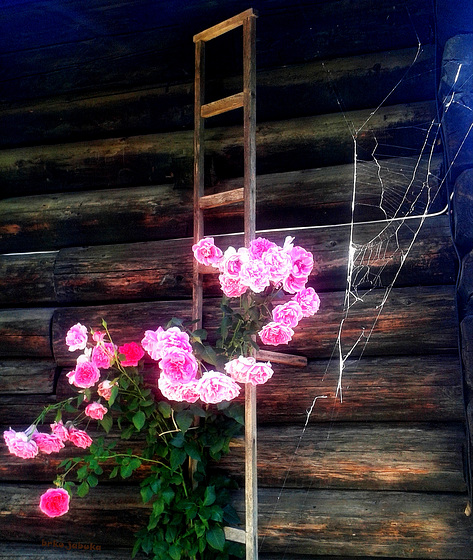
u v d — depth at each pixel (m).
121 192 3.12
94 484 2.58
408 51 2.83
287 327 2.37
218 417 2.69
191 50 3.08
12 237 3.20
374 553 2.58
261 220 2.91
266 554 2.71
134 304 2.99
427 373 2.62
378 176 2.76
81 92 3.23
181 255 2.95
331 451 2.67
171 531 2.57
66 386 2.99
